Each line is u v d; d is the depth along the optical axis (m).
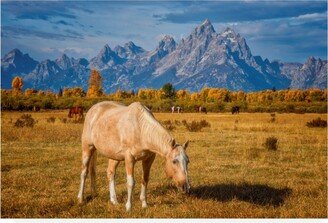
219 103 79.56
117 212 7.96
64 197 9.18
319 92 121.75
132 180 8.23
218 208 8.05
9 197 9.06
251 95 136.62
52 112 62.53
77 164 13.61
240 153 16.16
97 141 8.85
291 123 36.03
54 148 17.27
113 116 8.63
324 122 31.78
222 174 12.05
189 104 80.88
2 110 67.88
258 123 35.47
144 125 8.07
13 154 15.50
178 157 7.60
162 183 10.58
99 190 10.02
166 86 108.31
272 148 17.56
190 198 8.97
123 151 8.33
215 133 25.41
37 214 7.89
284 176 12.01
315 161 14.74
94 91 100.38
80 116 39.81
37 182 10.71
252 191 9.60
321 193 9.48
